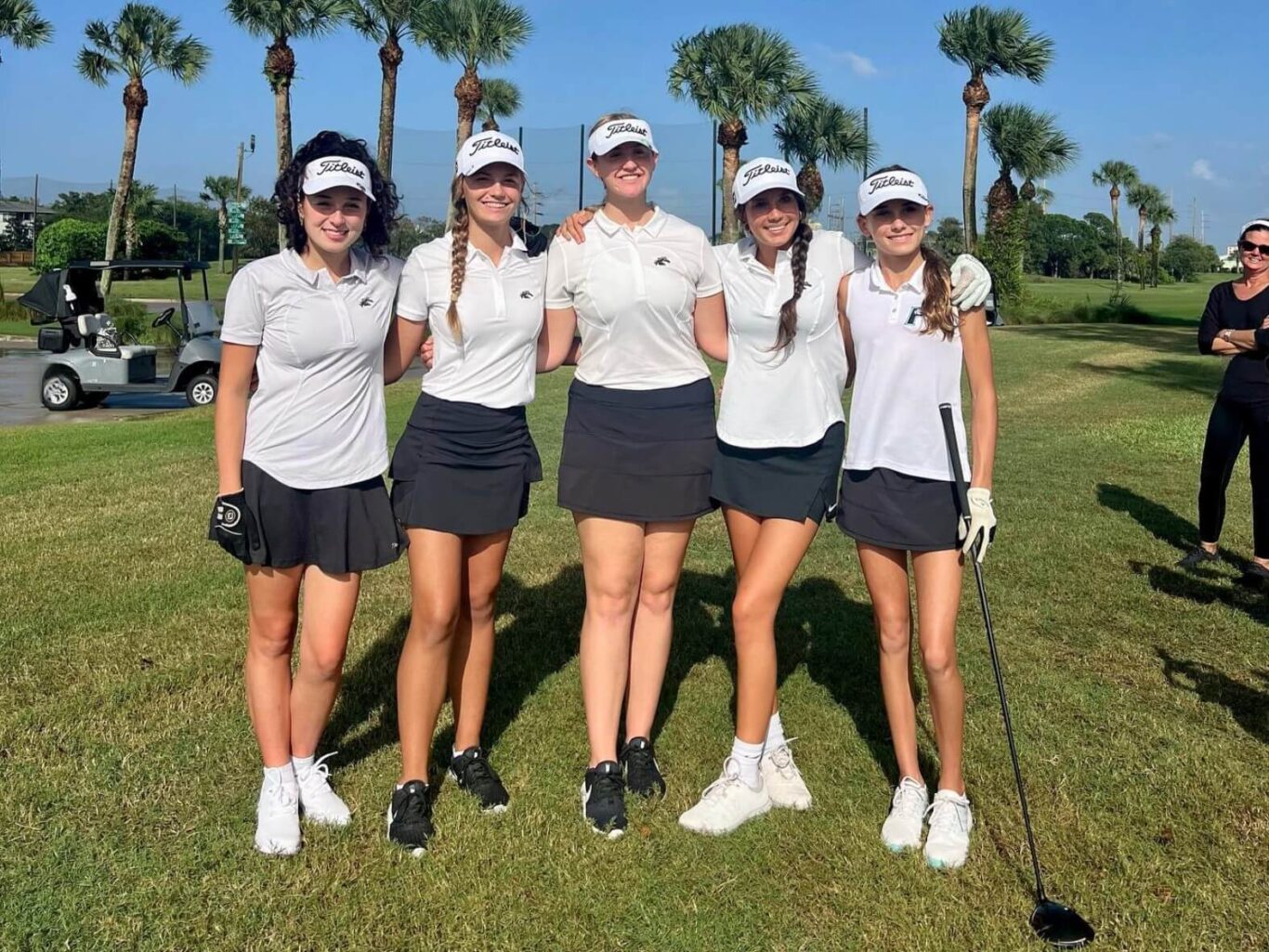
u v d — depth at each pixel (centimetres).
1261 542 523
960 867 277
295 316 267
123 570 522
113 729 346
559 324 311
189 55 2656
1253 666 414
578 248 302
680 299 300
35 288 1349
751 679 299
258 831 282
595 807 295
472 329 286
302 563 279
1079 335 2264
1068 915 251
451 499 288
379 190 278
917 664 414
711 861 281
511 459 298
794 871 276
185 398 1438
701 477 312
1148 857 279
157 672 394
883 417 287
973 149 2919
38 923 247
